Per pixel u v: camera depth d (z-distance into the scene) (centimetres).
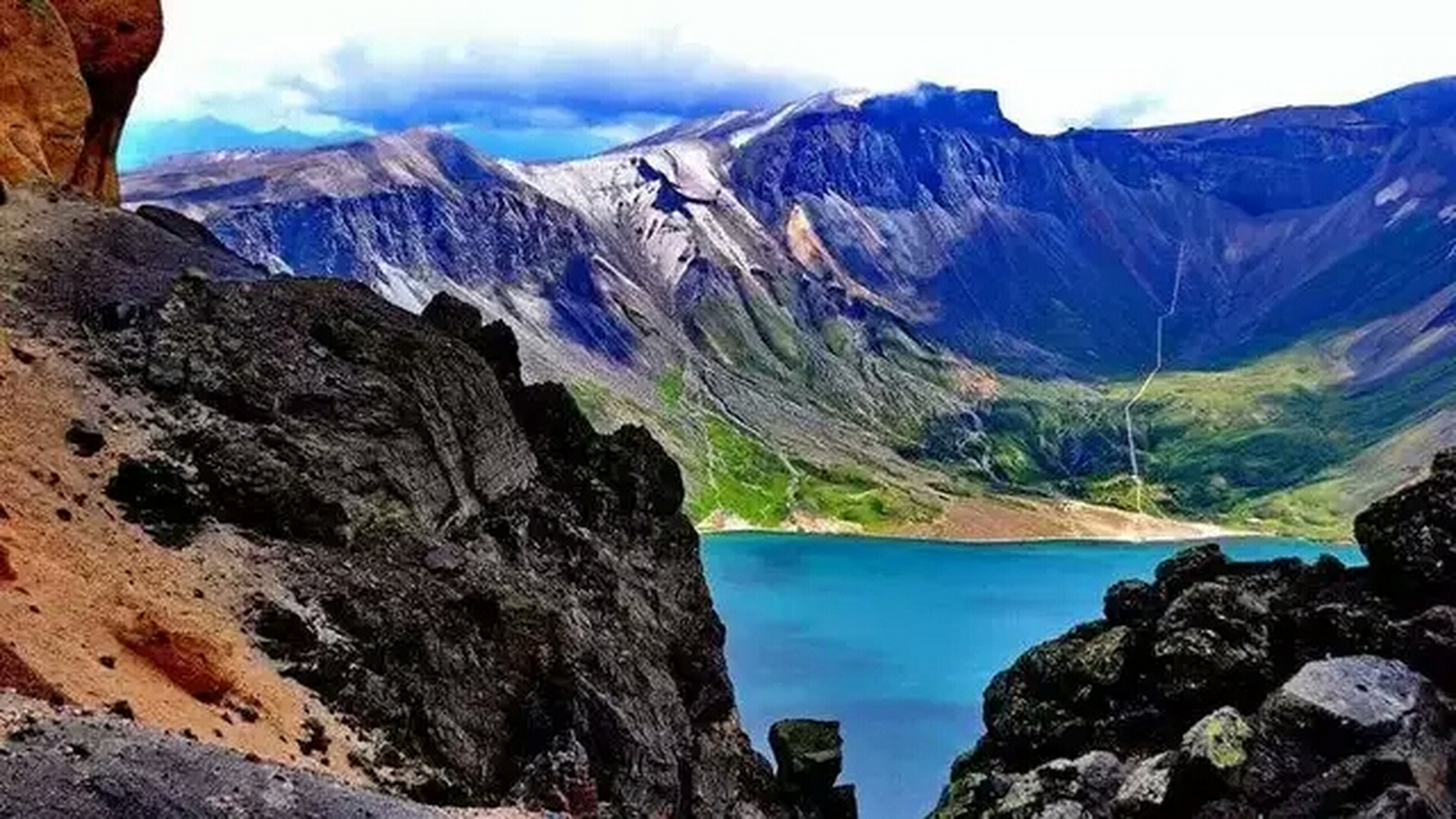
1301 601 7162
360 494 5619
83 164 9050
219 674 3928
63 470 4556
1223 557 7931
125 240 6969
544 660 5612
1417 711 5756
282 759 3734
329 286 6844
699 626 7906
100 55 9094
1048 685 7731
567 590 6662
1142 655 7388
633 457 8212
